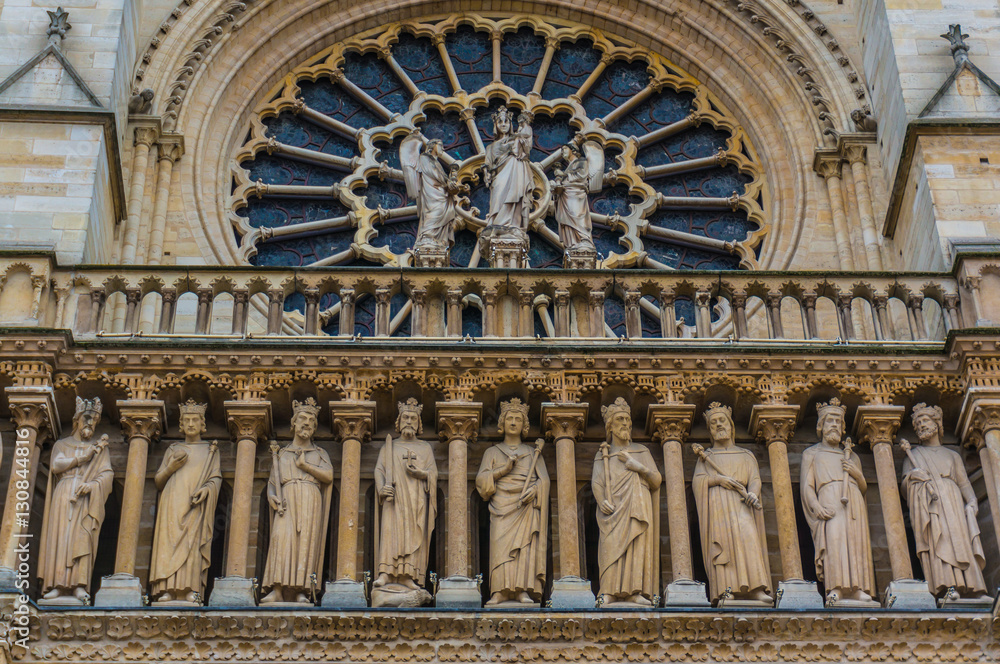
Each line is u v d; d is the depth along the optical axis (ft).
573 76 202.28
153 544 137.39
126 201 175.63
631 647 131.44
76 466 139.23
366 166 190.80
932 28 178.19
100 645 129.70
